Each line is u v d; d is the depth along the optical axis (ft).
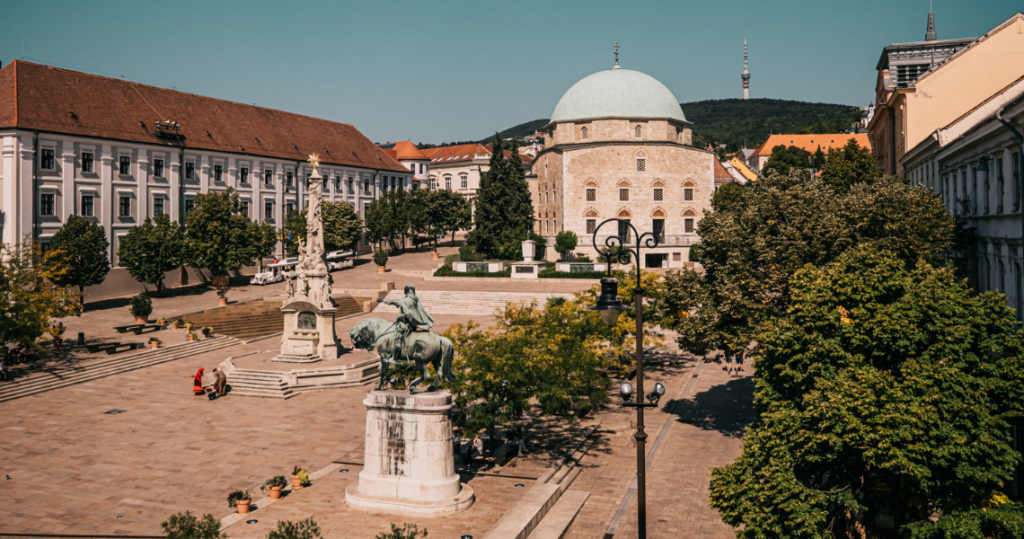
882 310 68.90
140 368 175.01
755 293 103.09
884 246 101.09
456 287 274.98
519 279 288.10
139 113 279.69
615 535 81.87
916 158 164.55
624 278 167.84
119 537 79.10
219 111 324.80
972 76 175.01
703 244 118.73
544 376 98.89
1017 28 172.04
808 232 98.37
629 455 110.11
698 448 112.88
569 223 343.46
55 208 239.71
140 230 249.14
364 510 85.51
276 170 333.62
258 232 282.97
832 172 229.04
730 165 587.68
